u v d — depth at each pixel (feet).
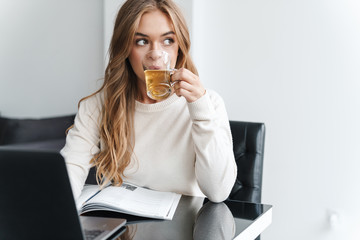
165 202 4.39
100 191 4.60
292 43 9.24
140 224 3.81
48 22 12.78
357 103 8.71
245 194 5.68
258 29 9.57
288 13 9.23
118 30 5.06
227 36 9.91
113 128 5.21
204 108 4.62
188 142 5.22
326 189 9.14
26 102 13.37
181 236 3.53
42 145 10.69
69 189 2.78
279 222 9.66
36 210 2.88
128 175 5.28
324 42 8.93
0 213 2.94
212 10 10.01
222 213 4.15
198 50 10.16
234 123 5.89
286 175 9.51
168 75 4.27
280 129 9.50
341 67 8.81
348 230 8.98
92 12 12.16
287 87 9.36
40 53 13.00
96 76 12.30
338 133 8.94
